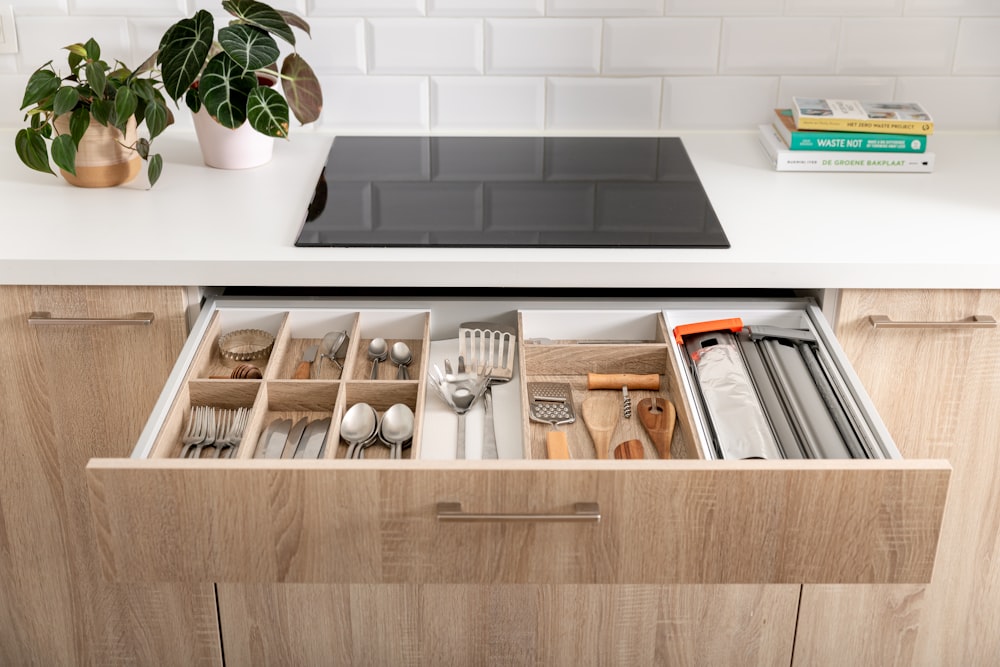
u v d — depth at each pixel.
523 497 1.21
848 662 1.71
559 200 1.85
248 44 1.80
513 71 2.16
